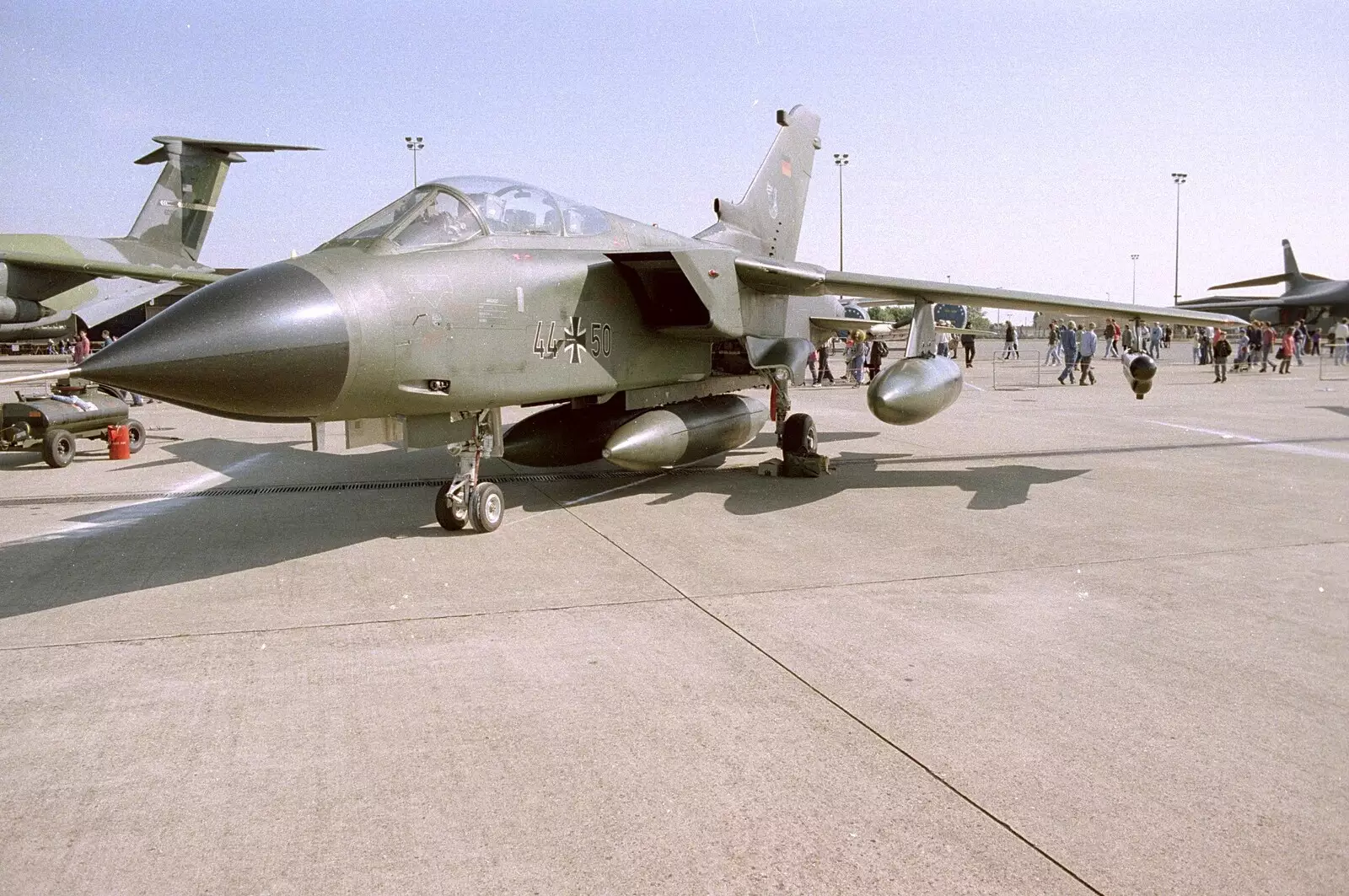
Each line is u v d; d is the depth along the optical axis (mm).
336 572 6250
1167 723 3756
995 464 11219
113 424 12602
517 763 3439
